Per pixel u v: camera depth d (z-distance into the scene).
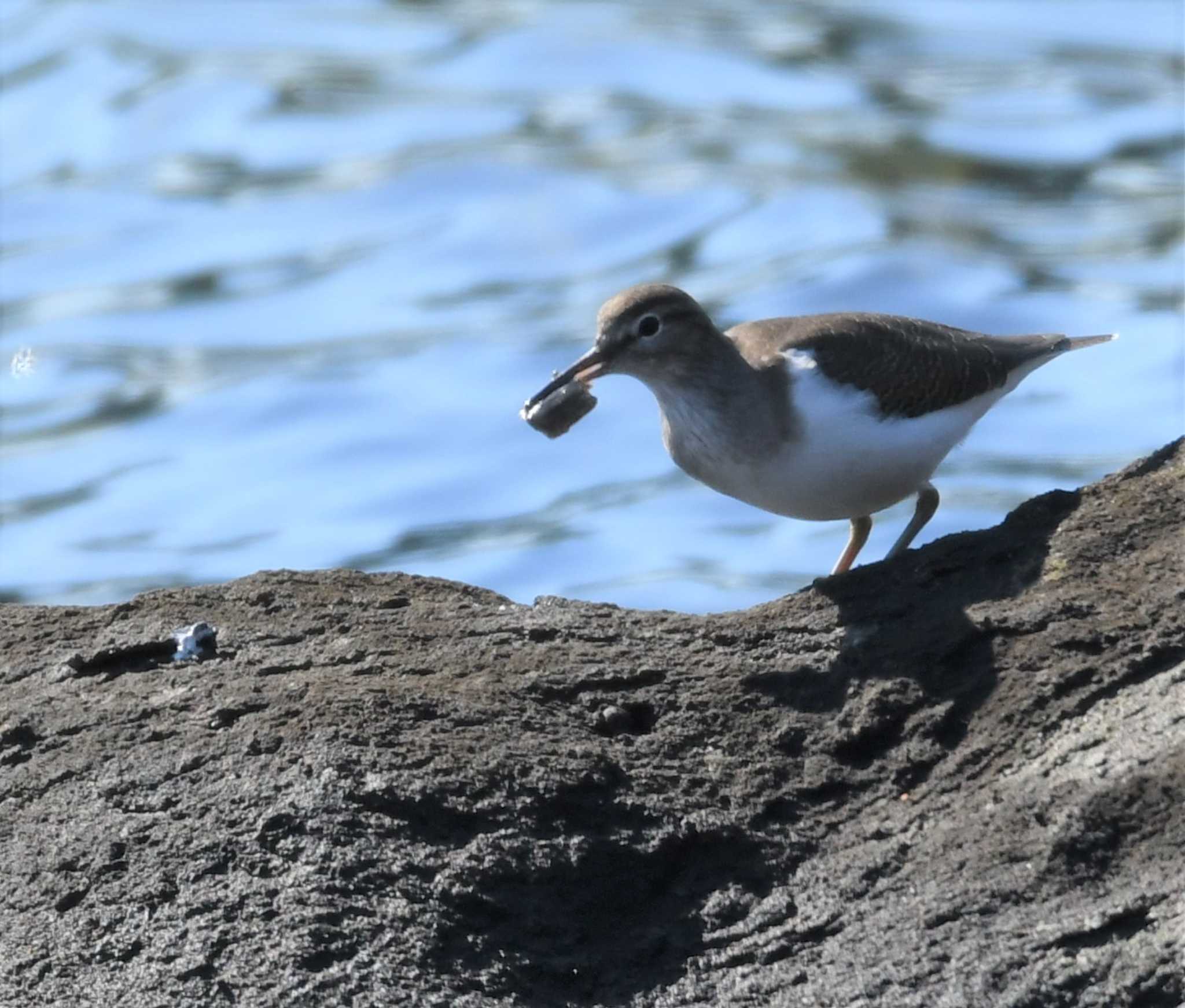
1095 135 35.47
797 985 9.20
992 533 11.41
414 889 9.41
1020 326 29.44
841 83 38.19
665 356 12.15
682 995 9.34
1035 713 10.07
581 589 24.66
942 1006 8.83
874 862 9.64
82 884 9.51
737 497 12.61
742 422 11.98
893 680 10.48
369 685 10.66
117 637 11.50
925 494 12.55
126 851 9.64
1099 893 9.11
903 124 36.22
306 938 9.11
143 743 10.34
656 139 36.38
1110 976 8.77
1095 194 33.69
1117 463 26.56
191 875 9.47
